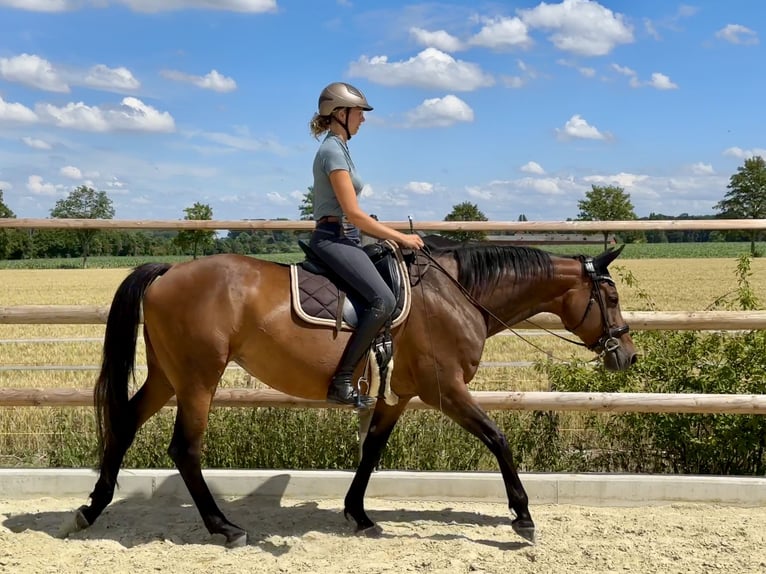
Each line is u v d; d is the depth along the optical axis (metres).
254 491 5.00
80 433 5.74
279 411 5.51
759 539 4.20
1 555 3.89
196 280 3.99
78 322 5.01
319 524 4.54
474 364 4.21
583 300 4.41
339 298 4.01
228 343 3.97
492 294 4.33
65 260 35.31
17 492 4.95
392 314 4.01
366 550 4.05
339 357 3.98
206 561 3.88
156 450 5.40
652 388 5.47
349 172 3.97
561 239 5.58
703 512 4.74
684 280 25.92
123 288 4.07
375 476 4.99
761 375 5.18
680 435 5.27
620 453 5.60
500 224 5.21
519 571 3.77
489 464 5.52
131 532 4.34
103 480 4.25
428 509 4.84
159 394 4.33
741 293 5.52
